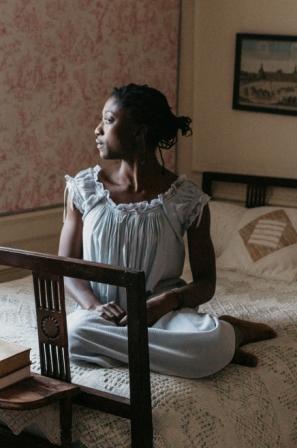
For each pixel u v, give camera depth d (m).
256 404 2.35
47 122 3.77
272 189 4.19
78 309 2.60
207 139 4.37
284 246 3.62
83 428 2.14
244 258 3.62
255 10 4.10
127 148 2.50
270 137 4.16
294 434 2.49
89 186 2.59
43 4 3.64
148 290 2.52
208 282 2.57
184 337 2.31
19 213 3.71
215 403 2.25
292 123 4.08
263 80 4.10
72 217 2.64
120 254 2.50
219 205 3.98
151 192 2.56
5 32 3.50
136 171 2.54
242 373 2.42
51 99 3.77
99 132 2.53
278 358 2.56
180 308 2.48
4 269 3.69
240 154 4.27
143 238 2.49
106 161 4.12
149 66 4.23
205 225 2.59
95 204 2.55
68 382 2.18
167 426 2.12
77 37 3.83
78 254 2.65
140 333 2.00
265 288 3.38
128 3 4.05
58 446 2.17
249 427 2.29
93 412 2.16
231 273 3.61
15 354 2.12
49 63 3.72
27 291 3.14
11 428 2.21
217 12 4.21
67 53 3.80
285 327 2.82
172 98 4.40
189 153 4.46
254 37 4.08
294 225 3.73
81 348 2.36
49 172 3.82
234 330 2.50
